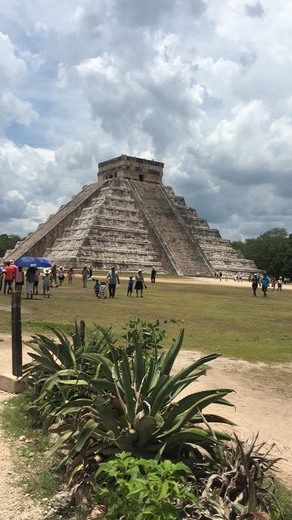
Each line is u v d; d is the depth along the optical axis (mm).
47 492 4871
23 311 20219
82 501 4555
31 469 5371
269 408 8078
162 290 39781
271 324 20312
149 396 5035
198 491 4277
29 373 7629
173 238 74312
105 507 4402
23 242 76250
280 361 12055
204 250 77812
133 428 4762
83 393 6266
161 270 70250
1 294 27703
